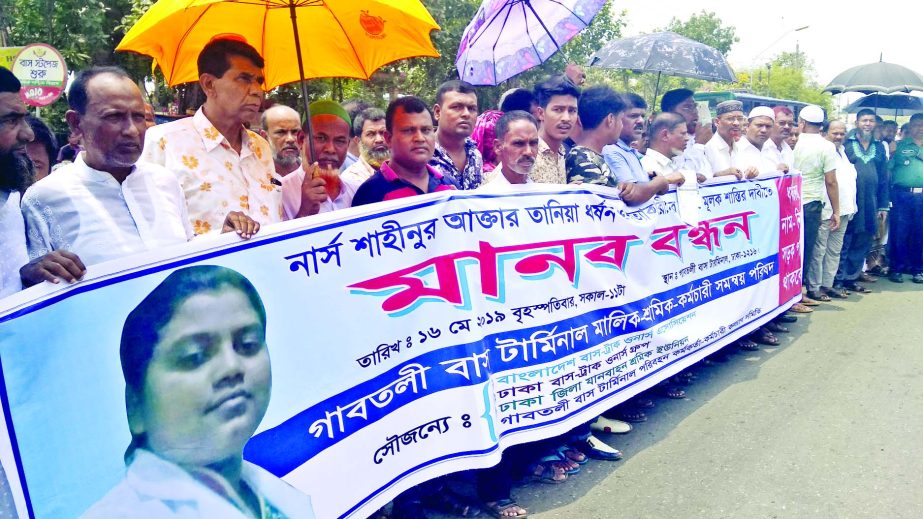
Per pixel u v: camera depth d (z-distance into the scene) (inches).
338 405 101.7
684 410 175.9
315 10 139.3
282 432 94.7
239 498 89.1
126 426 79.0
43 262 74.2
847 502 130.1
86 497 75.2
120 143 91.4
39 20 361.4
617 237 157.2
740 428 163.8
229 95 114.3
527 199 137.3
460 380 118.8
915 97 446.6
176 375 84.0
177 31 127.3
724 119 239.8
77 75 92.0
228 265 89.9
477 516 127.0
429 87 533.6
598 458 149.6
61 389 74.0
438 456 115.5
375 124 169.9
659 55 257.8
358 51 148.3
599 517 126.2
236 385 89.5
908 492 133.6
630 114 183.3
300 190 136.9
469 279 122.7
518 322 133.4
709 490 135.1
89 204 92.7
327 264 101.6
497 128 141.1
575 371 143.8
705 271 190.5
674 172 182.4
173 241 99.5
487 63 186.2
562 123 160.4
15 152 84.5
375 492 105.9
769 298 227.1
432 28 131.1
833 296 304.3
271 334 94.2
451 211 122.0
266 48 144.6
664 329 171.9
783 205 234.8
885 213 339.3
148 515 80.2
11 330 70.5
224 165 117.3
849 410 173.9
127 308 79.7
